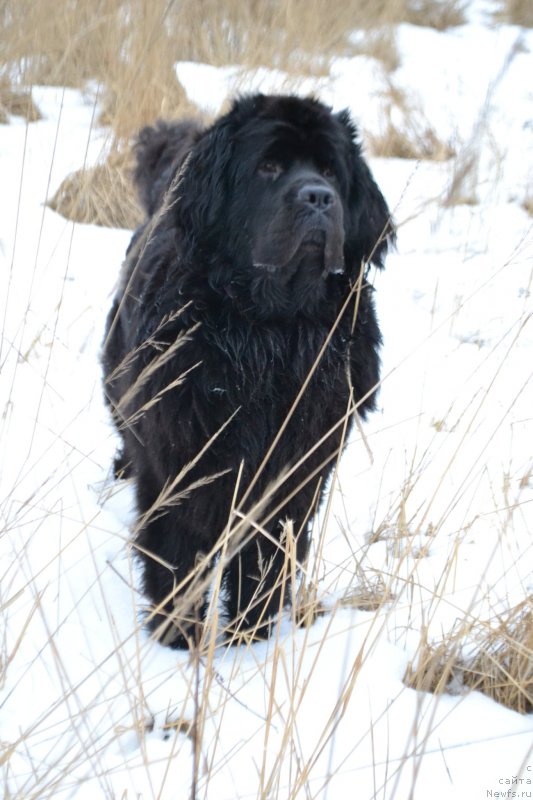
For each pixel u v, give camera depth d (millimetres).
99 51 7523
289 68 7848
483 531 3588
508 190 6852
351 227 3312
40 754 2416
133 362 3117
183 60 8492
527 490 3811
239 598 2967
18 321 4926
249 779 2377
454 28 10648
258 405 2971
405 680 2822
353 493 3918
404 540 3486
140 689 2314
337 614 3152
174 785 2336
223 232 3072
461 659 2844
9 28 7512
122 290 3670
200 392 2910
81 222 6297
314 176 2951
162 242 3248
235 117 3152
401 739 2527
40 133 6969
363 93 8391
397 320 5371
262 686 2766
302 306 3012
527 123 7758
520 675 2707
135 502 3258
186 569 3053
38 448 3891
